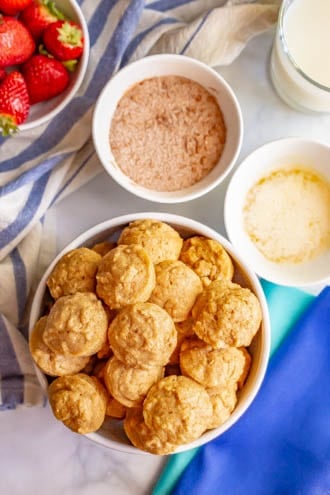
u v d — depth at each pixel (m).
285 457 0.75
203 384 0.65
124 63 0.77
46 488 0.76
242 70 0.79
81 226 0.77
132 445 0.67
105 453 0.77
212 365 0.65
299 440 0.74
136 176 0.75
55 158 0.75
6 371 0.74
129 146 0.75
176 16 0.77
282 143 0.74
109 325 0.65
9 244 0.74
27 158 0.77
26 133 0.76
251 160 0.74
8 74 0.73
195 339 0.66
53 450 0.77
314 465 0.74
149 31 0.77
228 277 0.68
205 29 0.75
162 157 0.75
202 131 0.75
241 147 0.79
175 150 0.75
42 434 0.77
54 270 0.67
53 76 0.73
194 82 0.75
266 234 0.76
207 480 0.74
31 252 0.75
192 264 0.69
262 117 0.79
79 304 0.64
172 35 0.76
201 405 0.64
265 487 0.74
